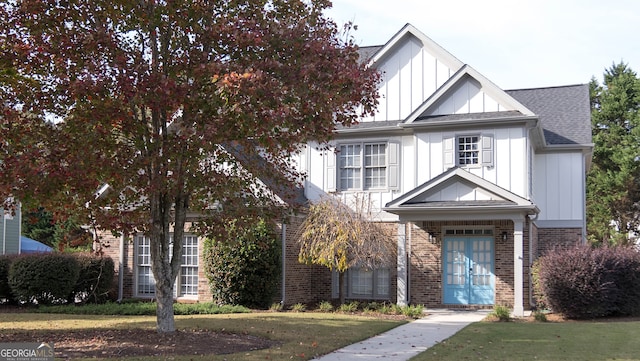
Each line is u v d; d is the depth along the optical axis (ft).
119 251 77.00
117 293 76.43
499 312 60.39
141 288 76.33
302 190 79.82
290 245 73.36
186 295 74.08
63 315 60.13
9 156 36.94
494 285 71.41
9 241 95.71
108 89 36.63
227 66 35.58
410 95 77.92
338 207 68.90
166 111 41.24
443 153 73.36
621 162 134.31
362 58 81.61
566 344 43.11
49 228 139.44
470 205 66.23
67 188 38.91
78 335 43.50
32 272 67.77
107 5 38.14
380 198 76.69
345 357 37.70
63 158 36.63
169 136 38.96
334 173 78.69
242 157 48.16
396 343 43.93
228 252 65.51
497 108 72.28
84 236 42.60
